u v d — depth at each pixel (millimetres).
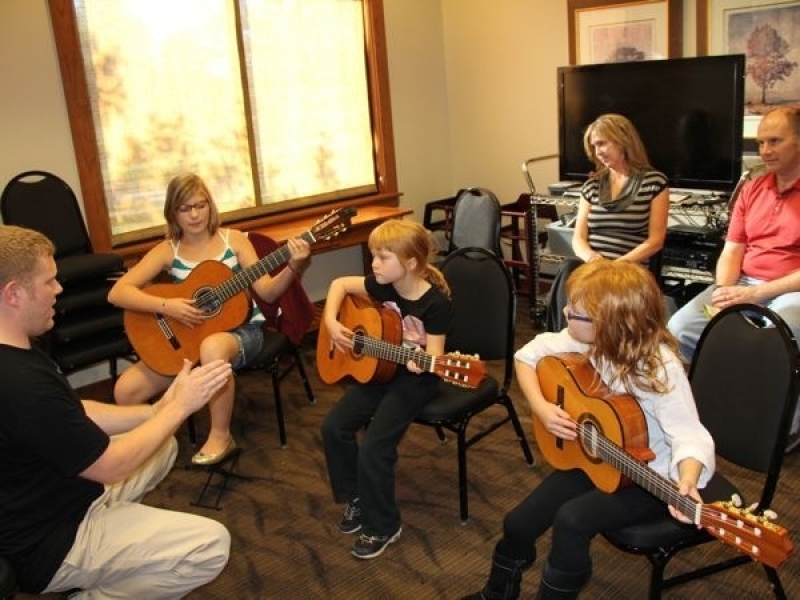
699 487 1661
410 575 2295
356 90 4855
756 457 1778
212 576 1945
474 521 2537
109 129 3820
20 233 1635
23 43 3471
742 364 1842
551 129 4820
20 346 1635
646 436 1702
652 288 1724
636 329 1706
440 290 2410
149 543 1828
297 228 4336
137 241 3959
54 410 1604
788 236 2807
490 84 5070
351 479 2482
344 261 4941
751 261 2934
